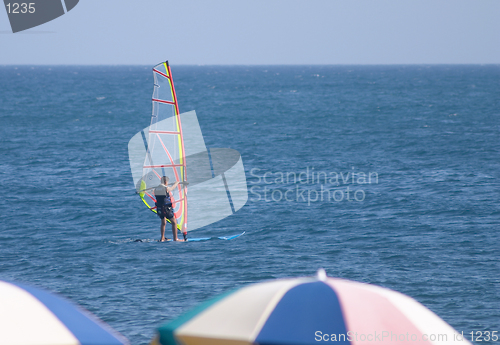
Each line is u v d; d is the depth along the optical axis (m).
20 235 60.12
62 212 70.75
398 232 60.06
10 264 49.41
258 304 17.77
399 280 44.53
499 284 43.44
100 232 62.06
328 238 58.34
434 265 48.38
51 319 17.08
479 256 50.97
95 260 50.81
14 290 18.05
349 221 65.56
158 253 53.28
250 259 50.84
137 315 38.00
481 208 70.38
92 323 17.66
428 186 85.06
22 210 71.44
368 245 55.31
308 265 48.81
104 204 75.31
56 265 49.12
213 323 17.47
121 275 46.44
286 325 16.88
